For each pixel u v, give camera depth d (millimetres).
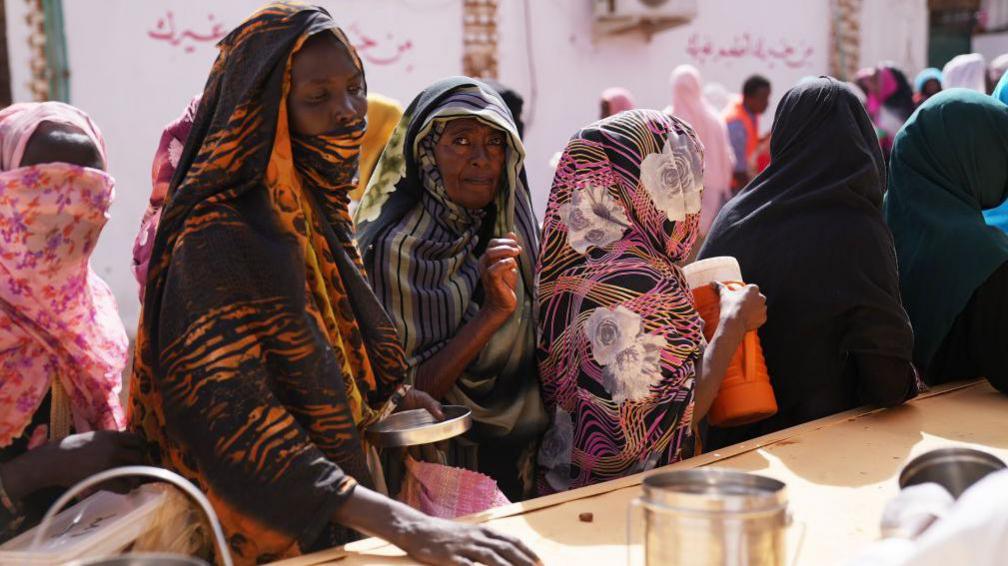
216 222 1754
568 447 2480
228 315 1728
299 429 1729
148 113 7215
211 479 1710
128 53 7098
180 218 1801
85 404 1971
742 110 8734
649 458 2252
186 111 2725
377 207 2609
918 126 2984
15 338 1858
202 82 7383
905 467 1483
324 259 1977
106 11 6992
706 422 2848
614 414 2242
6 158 1863
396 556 1689
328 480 1696
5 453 1854
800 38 10234
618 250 2350
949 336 2961
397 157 2619
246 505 1695
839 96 2707
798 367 2625
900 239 2980
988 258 2756
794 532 1825
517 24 8562
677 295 2322
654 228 2418
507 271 2357
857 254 2561
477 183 2523
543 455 2543
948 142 2904
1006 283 2762
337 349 1950
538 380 2547
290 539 1694
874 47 10758
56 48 6887
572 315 2336
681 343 2279
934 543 1014
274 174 1852
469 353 2387
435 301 2486
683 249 2506
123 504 1724
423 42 8180
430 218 2580
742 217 2768
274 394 1783
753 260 2689
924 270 2883
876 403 2631
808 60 10328
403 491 2123
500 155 2549
